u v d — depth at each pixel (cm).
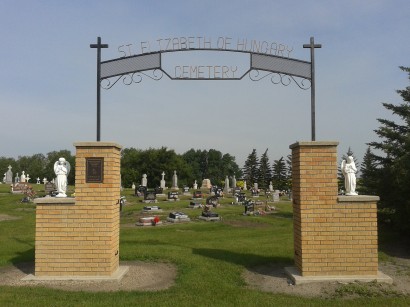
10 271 862
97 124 855
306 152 802
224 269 868
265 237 1456
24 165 9562
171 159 7788
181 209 2616
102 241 791
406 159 1317
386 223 1517
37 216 795
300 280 759
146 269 870
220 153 10912
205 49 891
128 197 3538
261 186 6203
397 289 730
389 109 1576
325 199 794
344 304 639
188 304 621
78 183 799
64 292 693
